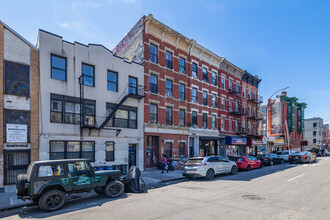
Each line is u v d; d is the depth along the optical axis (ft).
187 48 79.71
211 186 37.73
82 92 50.37
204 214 21.91
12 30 41.55
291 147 162.81
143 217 21.47
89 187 28.40
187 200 27.86
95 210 24.48
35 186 24.58
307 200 27.09
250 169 64.59
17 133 40.78
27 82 42.96
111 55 57.47
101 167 51.93
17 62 41.98
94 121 52.01
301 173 52.60
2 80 39.83
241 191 32.71
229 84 100.73
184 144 76.13
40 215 23.57
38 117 43.73
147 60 65.92
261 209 23.43
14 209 27.32
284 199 27.61
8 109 40.22
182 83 77.15
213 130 88.07
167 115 71.41
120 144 56.90
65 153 47.44
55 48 47.57
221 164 50.31
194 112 81.46
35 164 25.34
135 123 61.67
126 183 34.37
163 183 43.14
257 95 123.54
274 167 70.28
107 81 56.75
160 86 69.15
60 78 48.34
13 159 40.40
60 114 47.47
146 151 64.49
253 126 117.80
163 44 71.36
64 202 26.21
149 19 65.26
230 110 99.55
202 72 85.92
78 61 51.01
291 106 160.97
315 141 218.59
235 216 21.21
